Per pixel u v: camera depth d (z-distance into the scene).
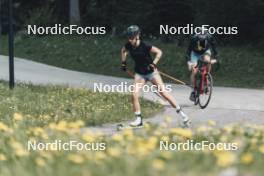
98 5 55.50
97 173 8.73
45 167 9.28
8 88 24.98
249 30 43.12
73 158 9.23
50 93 24.64
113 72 38.03
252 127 13.38
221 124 18.69
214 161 9.21
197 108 22.53
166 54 40.66
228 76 35.44
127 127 17.28
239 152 10.41
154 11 47.66
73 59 42.41
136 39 17.53
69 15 57.12
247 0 40.59
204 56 22.77
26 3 60.00
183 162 9.12
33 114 19.20
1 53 46.44
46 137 11.95
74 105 21.25
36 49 46.44
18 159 10.29
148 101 23.23
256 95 27.11
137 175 8.55
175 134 13.15
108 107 21.06
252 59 38.66
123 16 49.56
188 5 46.34
